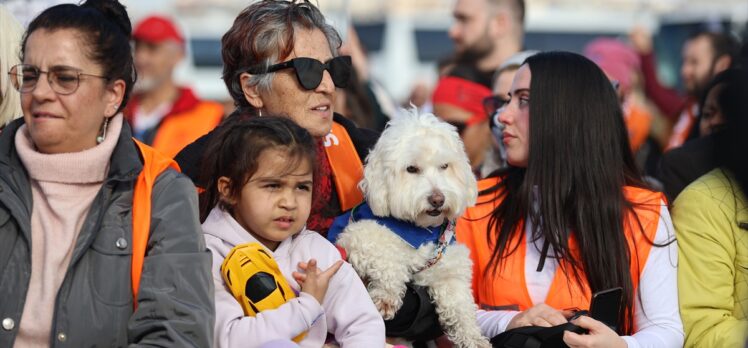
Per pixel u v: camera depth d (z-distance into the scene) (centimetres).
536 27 2370
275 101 806
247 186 705
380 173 761
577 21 2380
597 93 854
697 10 2316
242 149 705
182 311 604
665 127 1848
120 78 635
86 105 616
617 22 2388
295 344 644
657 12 2394
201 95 2339
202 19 2389
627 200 842
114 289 601
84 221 609
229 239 709
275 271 690
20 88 636
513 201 864
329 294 718
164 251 615
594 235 826
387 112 1786
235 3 2416
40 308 597
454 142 770
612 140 852
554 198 835
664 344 796
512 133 875
